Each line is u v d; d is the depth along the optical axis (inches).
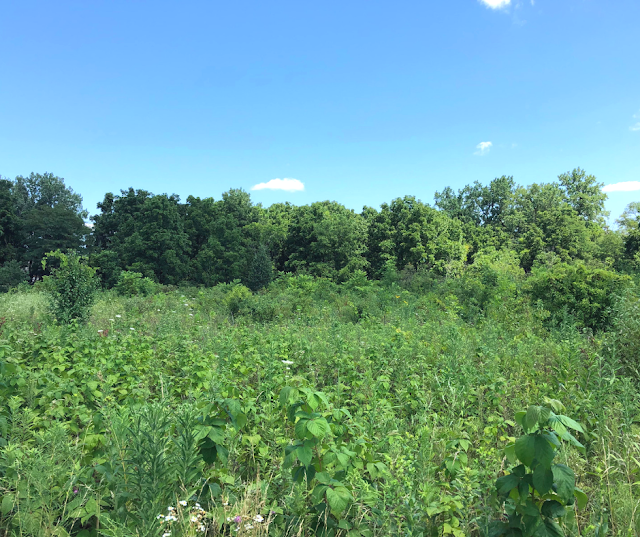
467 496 105.7
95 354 236.5
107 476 93.4
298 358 280.8
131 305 668.7
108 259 1392.7
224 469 109.3
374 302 736.3
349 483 107.8
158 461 85.7
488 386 207.0
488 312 571.5
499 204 2564.0
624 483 121.6
